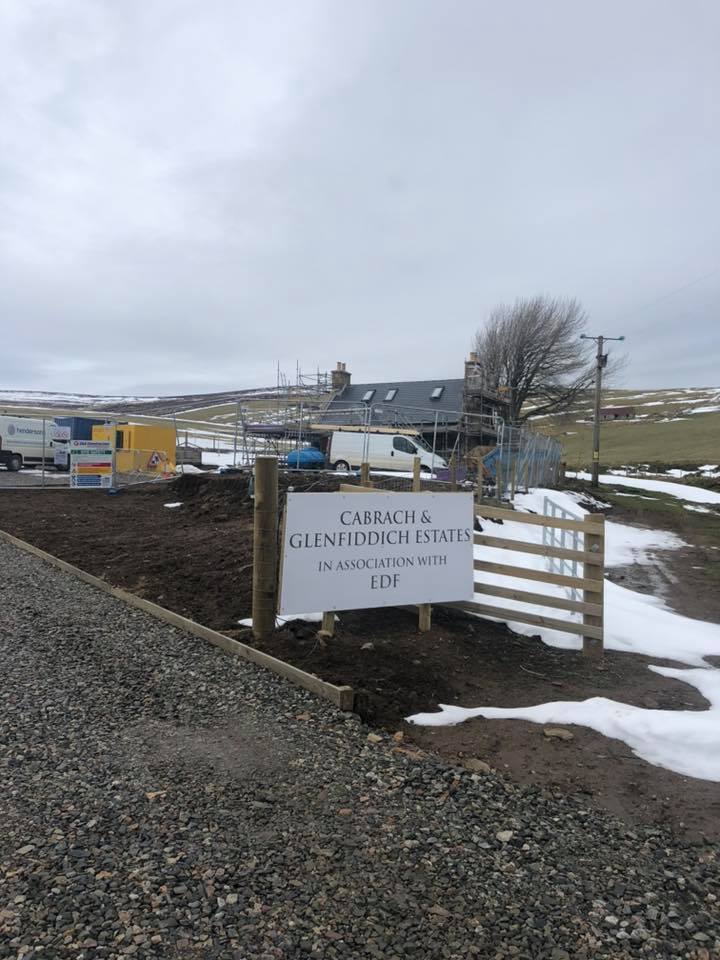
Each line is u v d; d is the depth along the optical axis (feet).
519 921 8.32
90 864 9.00
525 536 43.16
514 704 16.12
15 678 15.89
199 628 19.79
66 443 90.89
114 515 47.50
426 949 7.75
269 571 19.15
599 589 19.75
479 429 122.01
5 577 26.84
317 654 18.08
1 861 8.98
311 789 11.37
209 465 118.42
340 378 151.94
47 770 11.66
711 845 10.49
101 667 16.90
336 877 8.98
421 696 16.08
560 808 11.37
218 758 12.41
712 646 21.95
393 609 22.79
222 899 8.42
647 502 83.15
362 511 19.31
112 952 7.43
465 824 10.53
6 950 7.39
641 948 7.95
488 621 22.48
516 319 164.96
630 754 13.84
